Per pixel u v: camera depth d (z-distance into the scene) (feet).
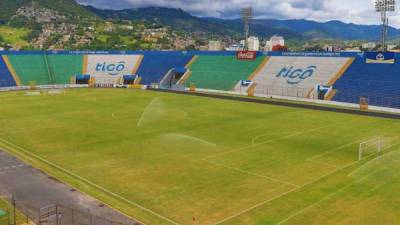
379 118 219.00
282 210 93.76
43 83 369.71
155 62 414.41
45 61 398.62
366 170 123.75
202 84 361.71
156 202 99.25
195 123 199.41
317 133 178.29
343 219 88.63
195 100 287.07
